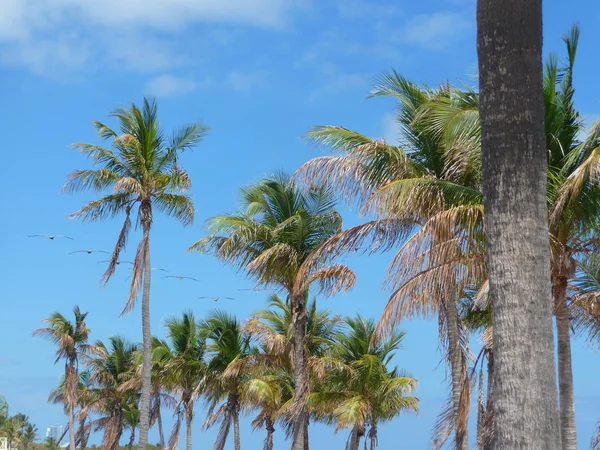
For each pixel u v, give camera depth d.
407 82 18.36
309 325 33.31
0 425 99.56
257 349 39.25
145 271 28.34
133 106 28.39
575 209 16.02
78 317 54.59
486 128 8.63
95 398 58.91
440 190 15.91
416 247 14.64
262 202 26.70
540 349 8.23
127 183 26.95
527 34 8.62
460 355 18.80
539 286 8.31
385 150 17.48
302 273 20.73
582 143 15.55
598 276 18.45
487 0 8.76
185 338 44.28
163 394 54.19
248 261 26.78
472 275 15.01
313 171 17.61
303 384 26.80
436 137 18.03
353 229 17.86
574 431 16.73
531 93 8.55
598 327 20.14
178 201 28.69
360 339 36.00
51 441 104.81
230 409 39.09
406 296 14.80
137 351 55.34
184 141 28.61
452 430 16.67
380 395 35.34
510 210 8.42
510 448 8.12
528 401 8.15
